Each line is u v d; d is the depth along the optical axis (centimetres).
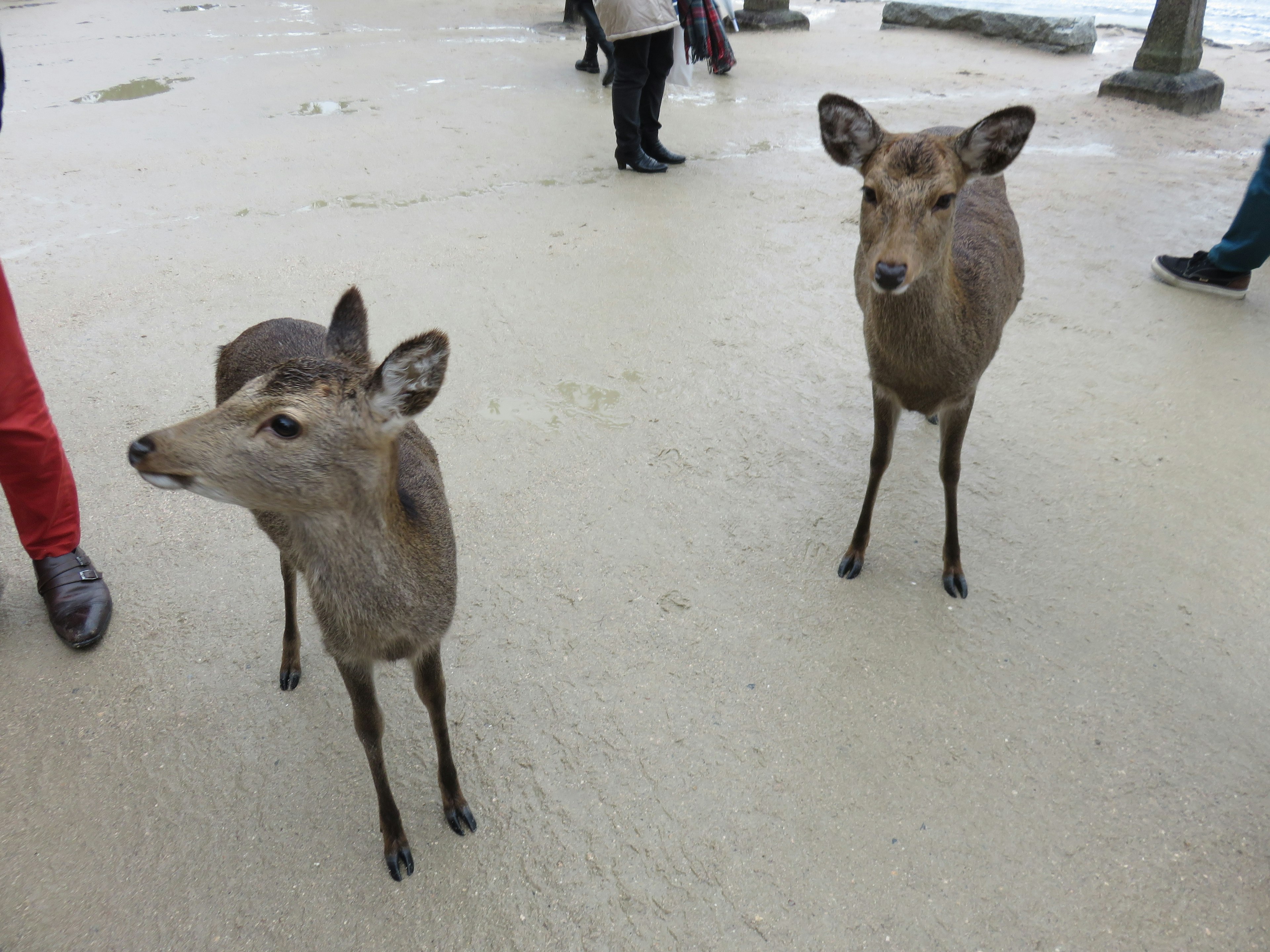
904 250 157
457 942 135
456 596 151
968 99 490
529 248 322
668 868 143
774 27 661
